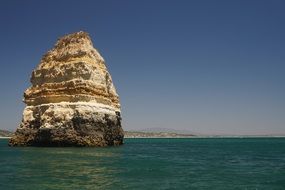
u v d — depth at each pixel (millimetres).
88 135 60719
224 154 56594
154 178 27125
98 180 25812
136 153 53500
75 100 62281
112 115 66750
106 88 69062
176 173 30156
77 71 64625
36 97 67125
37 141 62156
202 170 32781
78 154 46500
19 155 44594
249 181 26453
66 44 70500
